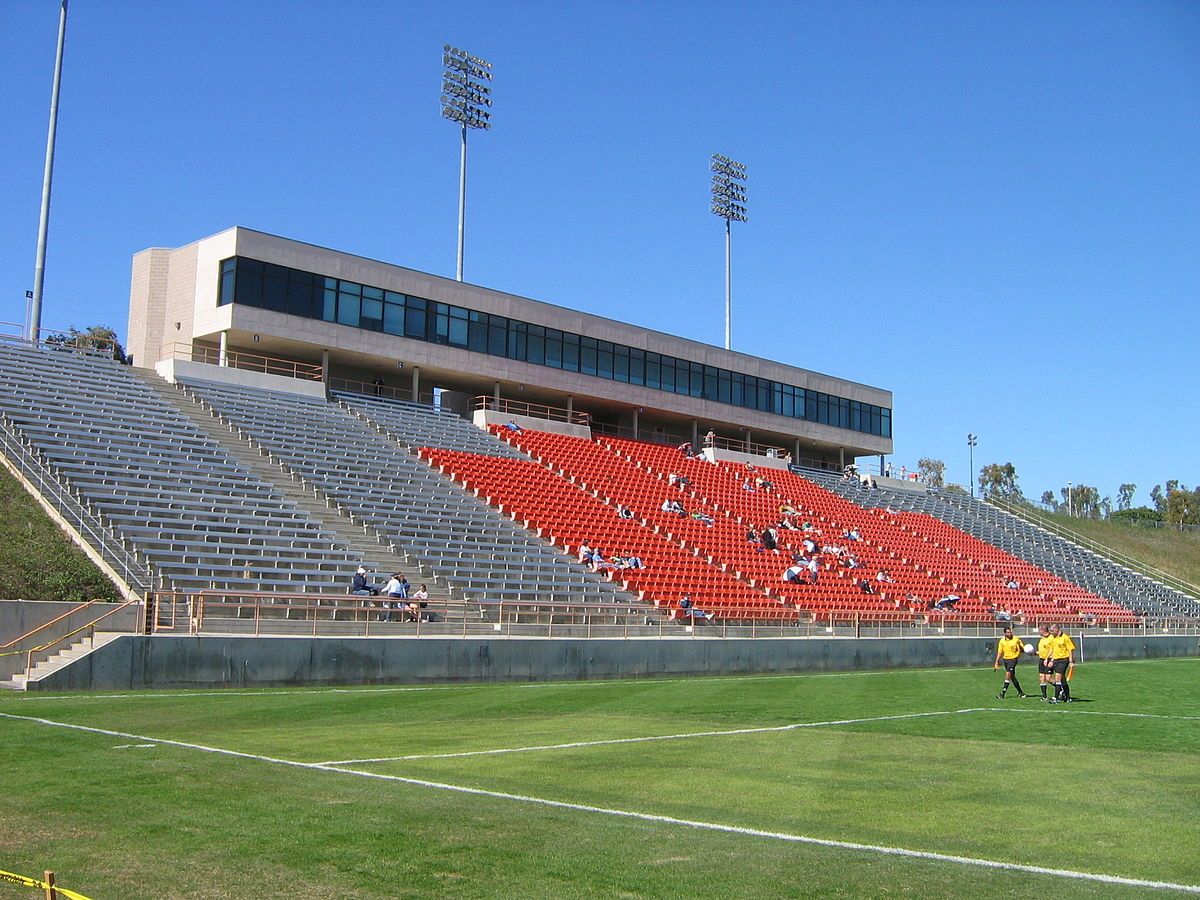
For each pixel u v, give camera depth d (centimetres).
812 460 6431
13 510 2445
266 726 1495
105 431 3008
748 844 823
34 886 689
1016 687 2308
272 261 3822
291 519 2942
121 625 2133
